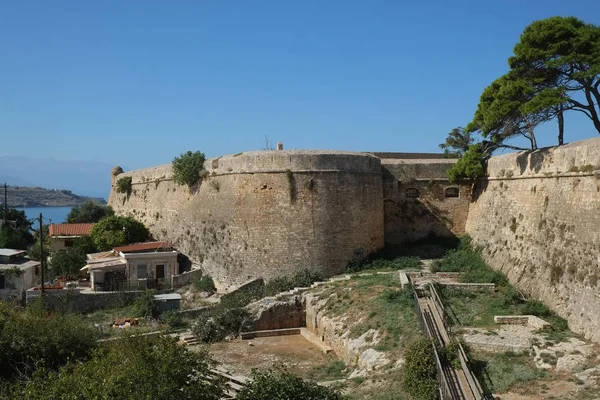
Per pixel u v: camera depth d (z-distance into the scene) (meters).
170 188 52.75
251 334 33.28
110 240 51.81
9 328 23.86
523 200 32.94
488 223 38.25
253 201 40.81
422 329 24.53
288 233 39.69
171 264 45.59
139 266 44.81
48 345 23.80
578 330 23.16
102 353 17.45
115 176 72.31
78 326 25.83
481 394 17.06
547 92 28.47
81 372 16.08
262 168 40.84
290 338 33.00
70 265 49.44
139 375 15.12
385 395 19.77
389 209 45.28
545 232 28.80
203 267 44.25
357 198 41.19
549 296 26.61
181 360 16.30
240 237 41.19
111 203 71.88
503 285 31.20
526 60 30.75
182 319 36.53
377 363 23.48
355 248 40.69
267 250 39.94
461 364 19.91
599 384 17.98
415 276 34.62
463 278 32.81
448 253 41.09
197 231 45.78
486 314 26.38
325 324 30.91
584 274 23.98
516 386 18.61
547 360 20.23
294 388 17.84
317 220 39.75
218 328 33.19
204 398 16.19
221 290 41.62
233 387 23.78
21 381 20.47
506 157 36.88
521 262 30.88
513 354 21.17
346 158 41.09
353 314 29.77
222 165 44.09
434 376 19.41
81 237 55.09
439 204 44.97
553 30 29.14
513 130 33.97
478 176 41.91
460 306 27.72
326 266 39.56
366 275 36.75
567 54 29.19
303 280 37.91
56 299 38.47
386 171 45.22
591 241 24.06
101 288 42.84
